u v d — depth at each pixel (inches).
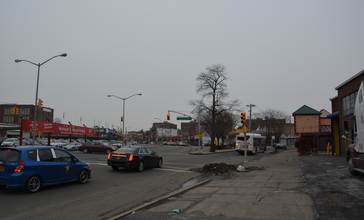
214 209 285.4
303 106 2133.4
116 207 304.3
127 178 525.0
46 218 257.1
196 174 600.7
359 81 920.3
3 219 251.9
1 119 3376.0
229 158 1175.0
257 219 246.2
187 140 4301.2
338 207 275.6
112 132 4111.7
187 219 251.4
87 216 267.0
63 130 1536.7
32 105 3400.6
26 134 2819.9
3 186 389.1
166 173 613.0
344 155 1096.2
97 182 467.5
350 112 1005.8
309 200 311.0
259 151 1667.1
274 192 366.9
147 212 278.8
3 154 353.4
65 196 350.9
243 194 360.8
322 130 2016.5
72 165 418.9
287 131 3629.4
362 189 360.8
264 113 2923.2
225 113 2246.6
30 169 351.6
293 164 804.6
